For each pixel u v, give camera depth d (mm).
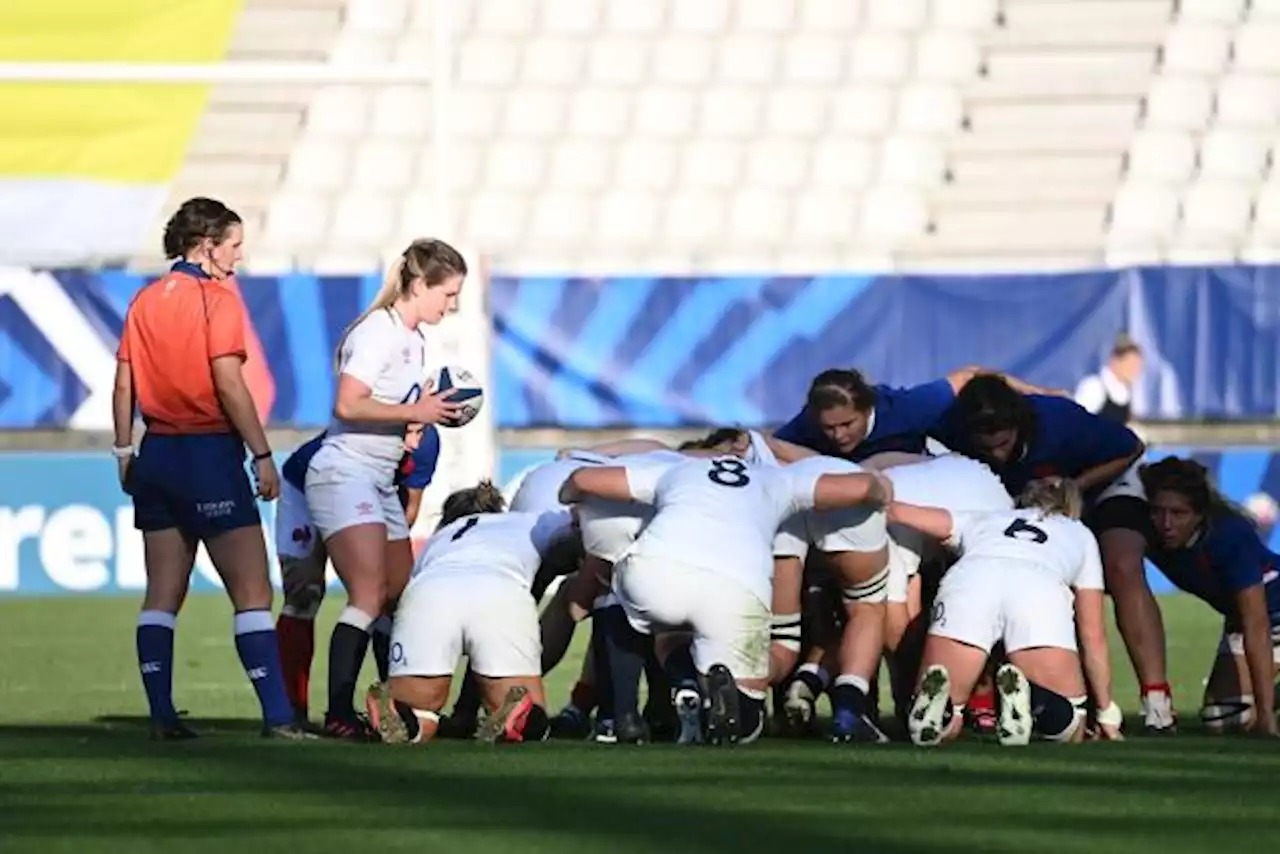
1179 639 47562
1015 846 17594
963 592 26938
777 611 27703
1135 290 60594
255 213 76312
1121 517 30344
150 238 69250
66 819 19281
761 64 80312
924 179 76438
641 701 35375
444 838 18031
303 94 79188
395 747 25922
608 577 27234
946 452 30234
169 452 27234
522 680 26984
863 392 28078
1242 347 60500
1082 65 78938
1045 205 75125
